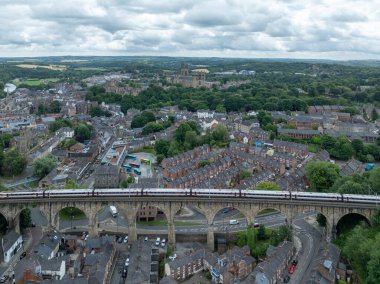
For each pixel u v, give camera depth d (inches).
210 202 7135.8
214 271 5994.1
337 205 6953.7
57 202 7214.6
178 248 7130.9
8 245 6491.1
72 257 6461.6
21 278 5428.2
